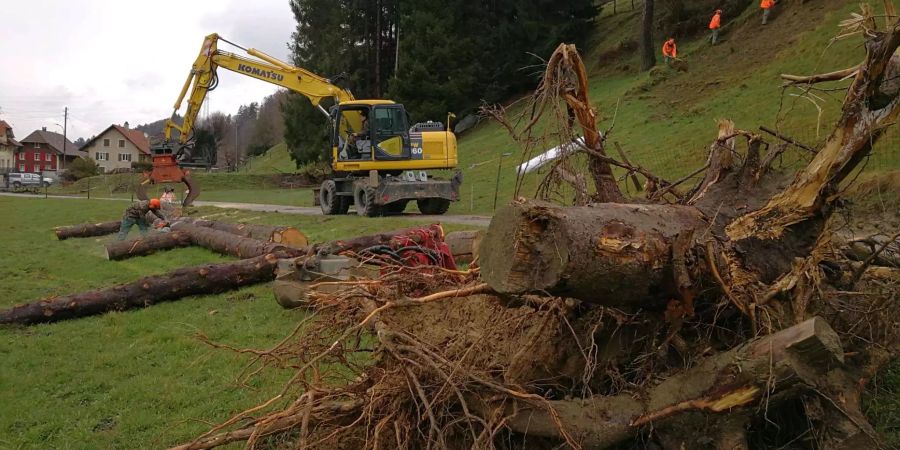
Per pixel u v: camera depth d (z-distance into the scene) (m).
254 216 19.30
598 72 34.66
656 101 25.36
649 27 31.14
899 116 3.81
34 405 5.27
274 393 5.08
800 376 2.98
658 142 20.06
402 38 39.81
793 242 3.94
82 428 4.79
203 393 5.30
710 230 3.80
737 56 26.08
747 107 20.02
